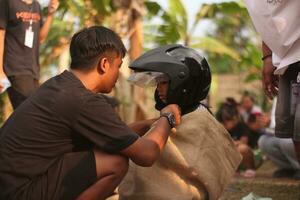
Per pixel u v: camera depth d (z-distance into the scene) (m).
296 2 3.13
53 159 2.69
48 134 2.64
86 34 2.76
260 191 4.73
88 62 2.74
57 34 8.55
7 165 2.64
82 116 2.65
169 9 9.54
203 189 2.88
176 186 2.84
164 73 2.87
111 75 2.79
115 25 7.86
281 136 3.36
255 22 3.26
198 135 2.90
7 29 4.63
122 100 7.71
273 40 3.19
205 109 3.02
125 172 2.77
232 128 7.20
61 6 8.16
